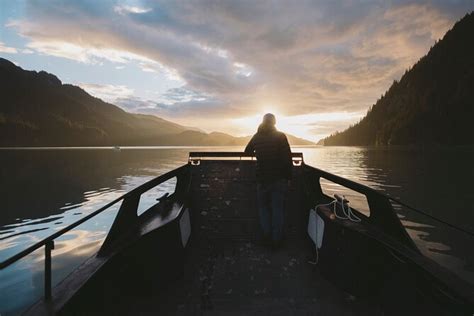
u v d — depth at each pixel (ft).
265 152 12.43
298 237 13.50
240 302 8.92
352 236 9.47
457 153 216.33
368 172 86.63
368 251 9.21
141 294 9.29
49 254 6.23
